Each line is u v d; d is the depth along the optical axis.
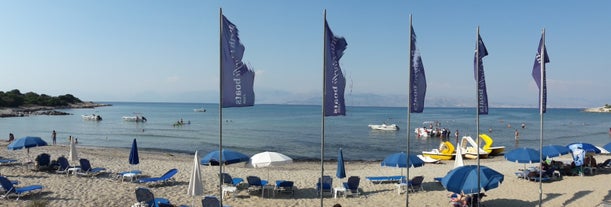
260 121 97.88
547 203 14.99
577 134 62.25
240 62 11.01
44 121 88.81
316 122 95.00
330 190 16.77
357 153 38.59
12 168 21.59
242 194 16.78
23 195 15.85
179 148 41.56
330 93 11.55
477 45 12.80
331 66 11.53
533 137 56.81
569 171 20.56
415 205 15.12
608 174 20.73
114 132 61.38
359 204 15.33
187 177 20.06
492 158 32.59
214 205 13.14
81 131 63.09
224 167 24.52
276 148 41.69
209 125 80.19
